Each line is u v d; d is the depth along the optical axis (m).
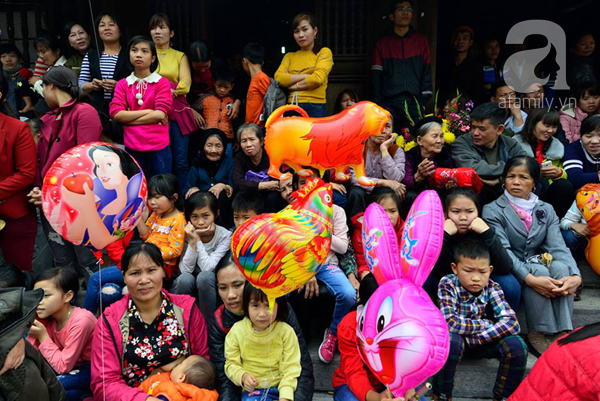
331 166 1.83
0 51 4.35
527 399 1.47
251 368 2.20
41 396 1.59
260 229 1.55
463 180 2.87
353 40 4.35
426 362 1.50
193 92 3.97
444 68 4.61
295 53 3.53
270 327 2.18
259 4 5.52
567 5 5.36
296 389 2.16
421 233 1.71
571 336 1.44
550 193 3.21
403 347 1.52
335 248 2.66
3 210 2.78
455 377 2.59
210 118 3.77
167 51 3.57
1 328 1.39
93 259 2.89
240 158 3.16
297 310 2.74
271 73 5.28
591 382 1.32
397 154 3.18
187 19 4.57
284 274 1.56
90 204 1.92
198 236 2.67
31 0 4.52
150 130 3.14
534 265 2.66
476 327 2.34
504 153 3.20
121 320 2.18
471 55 4.82
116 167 1.98
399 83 3.98
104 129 3.27
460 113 3.45
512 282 2.58
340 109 3.73
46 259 3.34
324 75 3.41
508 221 2.80
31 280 2.60
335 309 2.59
